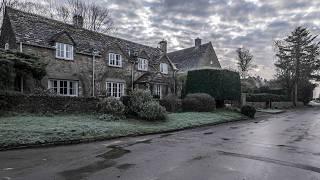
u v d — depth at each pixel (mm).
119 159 8508
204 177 6734
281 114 31984
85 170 7211
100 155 9078
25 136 10781
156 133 15219
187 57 44062
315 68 53031
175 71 34938
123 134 13656
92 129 13281
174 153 9492
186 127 17703
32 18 23891
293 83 52344
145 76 29609
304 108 46875
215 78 28641
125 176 6738
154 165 7801
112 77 27109
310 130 16578
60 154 9156
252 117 26922
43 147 10383
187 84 30766
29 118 14492
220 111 27156
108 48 26922
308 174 7094
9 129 11461
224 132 15727
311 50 52781
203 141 12273
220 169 7457
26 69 18516
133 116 18906
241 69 58562
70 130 12508
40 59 20422
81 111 18281
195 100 25375
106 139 12656
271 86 56906
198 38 45594
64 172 7000
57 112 17219
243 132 15695
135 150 10008
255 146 11023
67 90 23453
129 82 28938
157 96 28188
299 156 9203
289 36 52844
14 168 7336
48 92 19625
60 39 22875
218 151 9914
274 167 7754
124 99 19453
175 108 24641
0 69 16188
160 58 33125
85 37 26875
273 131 16125
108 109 18094
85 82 24656
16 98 15891
